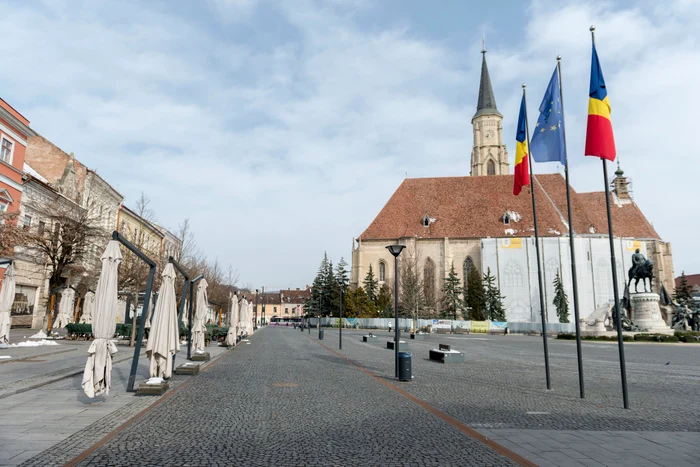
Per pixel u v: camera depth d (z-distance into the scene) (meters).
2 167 33.00
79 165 45.75
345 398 12.04
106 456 6.66
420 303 79.44
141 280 32.69
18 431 7.95
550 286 78.31
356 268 89.38
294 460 6.70
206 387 13.48
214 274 66.56
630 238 86.44
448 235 88.25
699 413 10.76
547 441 7.93
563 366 21.59
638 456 7.09
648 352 31.94
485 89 102.81
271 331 68.44
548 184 93.06
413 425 9.05
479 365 21.61
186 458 6.66
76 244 32.72
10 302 21.50
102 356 10.09
